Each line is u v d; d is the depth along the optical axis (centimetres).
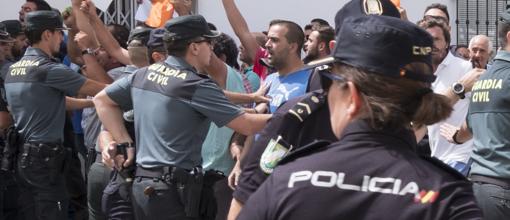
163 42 449
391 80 178
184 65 421
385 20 180
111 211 474
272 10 923
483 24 954
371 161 177
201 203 422
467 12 948
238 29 615
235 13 616
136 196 425
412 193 173
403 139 182
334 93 188
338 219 173
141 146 429
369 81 178
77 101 582
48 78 555
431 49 185
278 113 262
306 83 454
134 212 435
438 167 180
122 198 464
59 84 557
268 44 470
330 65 193
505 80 417
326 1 931
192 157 422
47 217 565
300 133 255
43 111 560
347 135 183
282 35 464
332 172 177
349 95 182
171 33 421
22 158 564
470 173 446
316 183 176
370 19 181
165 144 417
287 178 179
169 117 414
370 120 180
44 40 566
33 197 566
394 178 175
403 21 181
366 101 179
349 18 186
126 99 439
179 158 417
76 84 558
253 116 411
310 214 174
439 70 523
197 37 422
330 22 931
